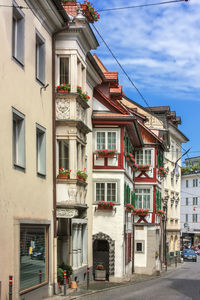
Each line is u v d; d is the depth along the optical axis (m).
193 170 84.44
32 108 16.08
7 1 13.72
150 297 18.42
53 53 18.83
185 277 31.06
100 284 23.98
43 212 17.20
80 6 20.30
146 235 34.00
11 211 13.84
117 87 28.31
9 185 13.70
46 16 17.50
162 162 38.53
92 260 25.91
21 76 14.95
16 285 13.91
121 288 22.55
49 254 17.75
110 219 26.14
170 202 50.09
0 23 13.20
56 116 19.47
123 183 26.20
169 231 49.16
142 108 44.03
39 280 16.72
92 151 26.11
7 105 13.68
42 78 17.55
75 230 21.50
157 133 37.75
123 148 26.20
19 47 15.08
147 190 34.44
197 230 82.56
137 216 34.19
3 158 13.29
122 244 26.02
